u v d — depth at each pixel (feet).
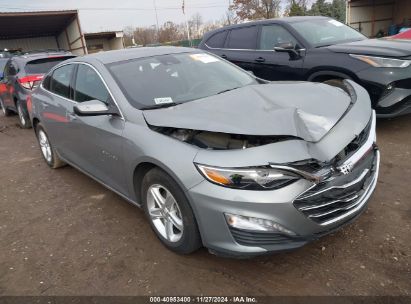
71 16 74.79
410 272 8.45
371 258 9.02
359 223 10.41
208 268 9.30
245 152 7.86
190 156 8.38
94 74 12.22
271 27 21.13
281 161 7.65
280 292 8.30
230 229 8.02
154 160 9.07
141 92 11.10
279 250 7.97
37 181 16.28
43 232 11.85
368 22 75.10
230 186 7.80
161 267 9.52
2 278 9.75
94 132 11.66
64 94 14.29
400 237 9.64
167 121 9.41
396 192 11.84
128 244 10.67
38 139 18.08
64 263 10.11
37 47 89.66
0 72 39.52
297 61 19.22
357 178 8.64
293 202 7.68
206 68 12.99
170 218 9.62
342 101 9.96
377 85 16.06
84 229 11.76
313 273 8.75
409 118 18.93
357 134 8.80
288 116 8.57
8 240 11.58
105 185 12.55
